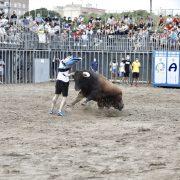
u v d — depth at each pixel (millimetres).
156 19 58406
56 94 24875
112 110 26672
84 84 25312
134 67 49781
